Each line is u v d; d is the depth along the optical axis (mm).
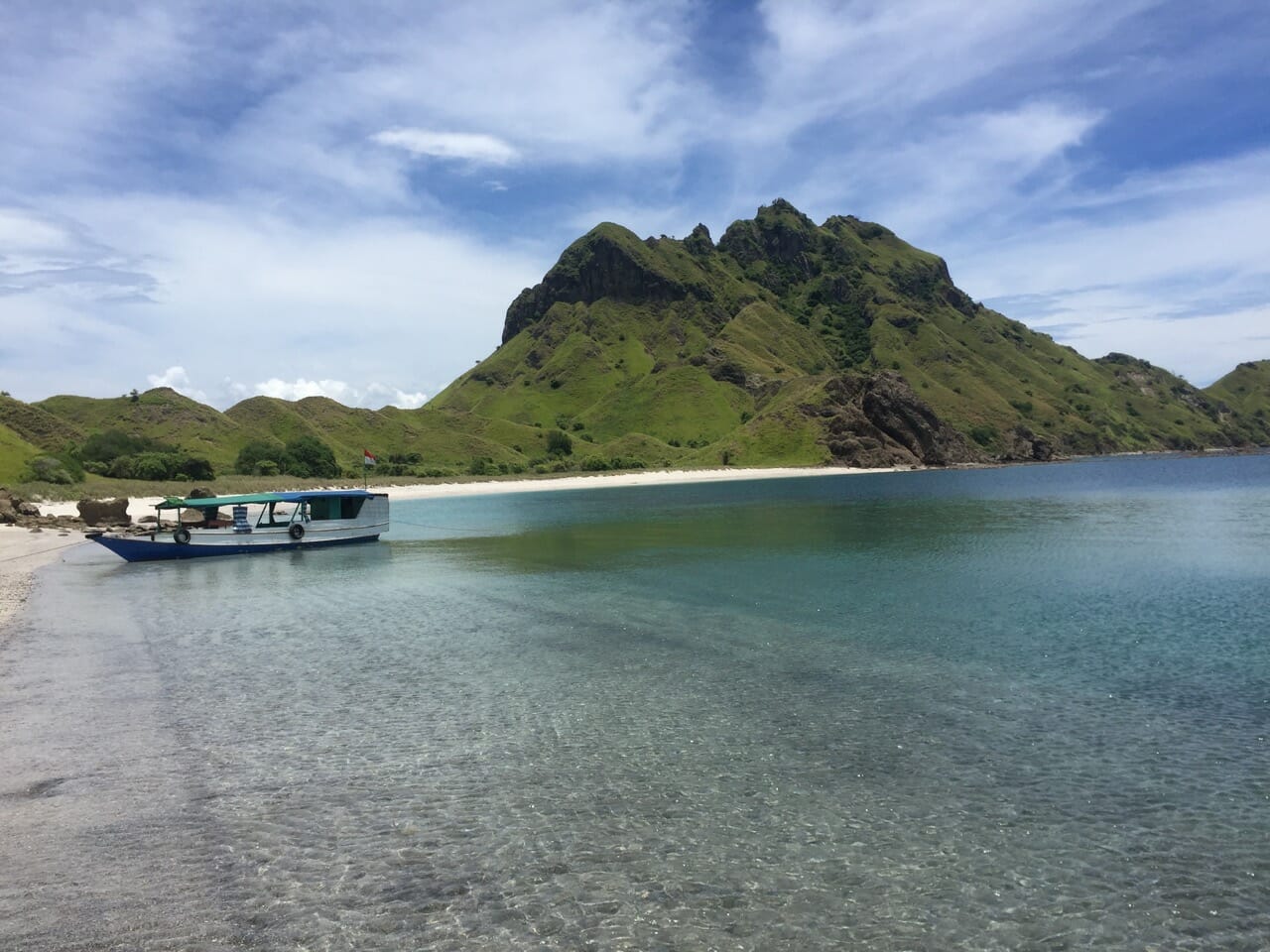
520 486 137500
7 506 62219
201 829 10953
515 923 8719
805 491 111562
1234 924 8727
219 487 106625
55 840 10633
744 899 9195
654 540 49344
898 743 14172
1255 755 13492
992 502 80375
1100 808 11523
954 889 9445
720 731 14852
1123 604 26844
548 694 17281
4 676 19062
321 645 22453
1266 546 41031
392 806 11672
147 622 26172
